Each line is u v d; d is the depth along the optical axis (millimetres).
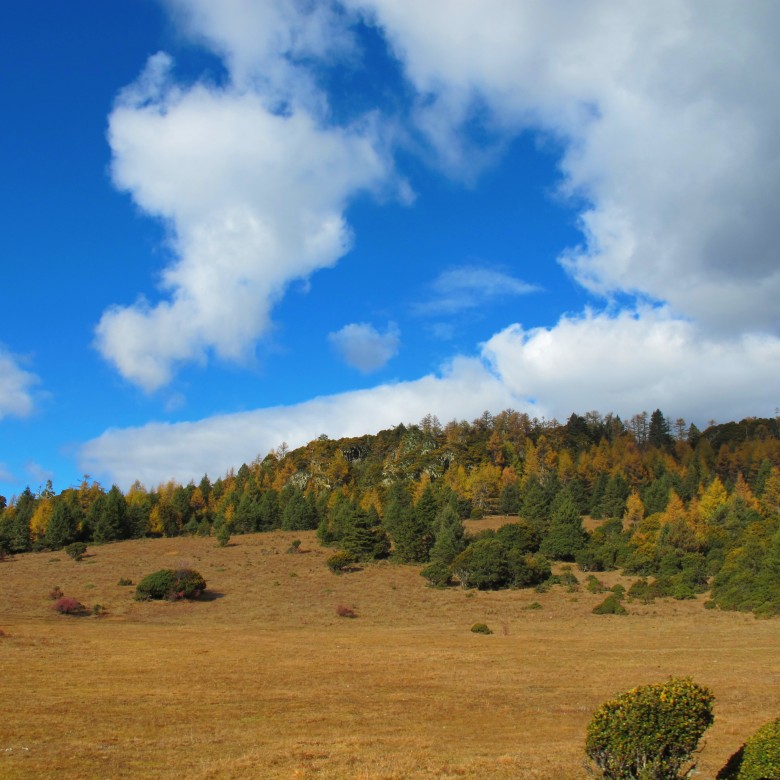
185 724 21953
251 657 38406
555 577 81875
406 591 77938
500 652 41625
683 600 70188
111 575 84500
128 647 42000
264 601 72062
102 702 25328
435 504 107875
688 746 12367
